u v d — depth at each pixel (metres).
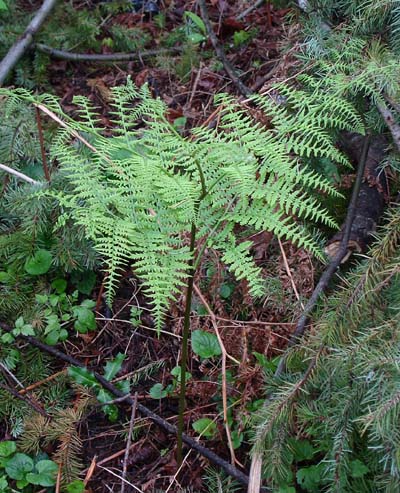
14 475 0.96
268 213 0.80
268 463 0.89
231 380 1.04
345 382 0.88
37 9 1.74
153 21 1.73
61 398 1.06
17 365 1.09
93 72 1.62
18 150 1.21
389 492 0.80
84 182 0.79
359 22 1.11
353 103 1.07
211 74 1.53
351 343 0.90
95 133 0.85
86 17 1.67
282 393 0.91
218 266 1.10
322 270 1.09
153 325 1.14
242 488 0.95
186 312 0.84
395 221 0.97
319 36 1.15
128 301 1.17
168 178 0.77
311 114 0.88
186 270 0.83
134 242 0.80
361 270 0.97
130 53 1.63
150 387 1.08
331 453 0.86
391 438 0.79
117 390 1.04
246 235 1.15
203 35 1.62
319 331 0.94
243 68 1.54
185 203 0.78
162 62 1.57
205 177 0.82
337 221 1.13
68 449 0.99
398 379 0.81
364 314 0.93
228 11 1.71
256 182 0.81
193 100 1.49
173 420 1.04
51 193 0.78
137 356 1.11
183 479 0.97
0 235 1.17
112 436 1.03
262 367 1.01
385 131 1.08
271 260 1.12
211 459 0.95
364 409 0.83
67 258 1.14
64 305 1.14
